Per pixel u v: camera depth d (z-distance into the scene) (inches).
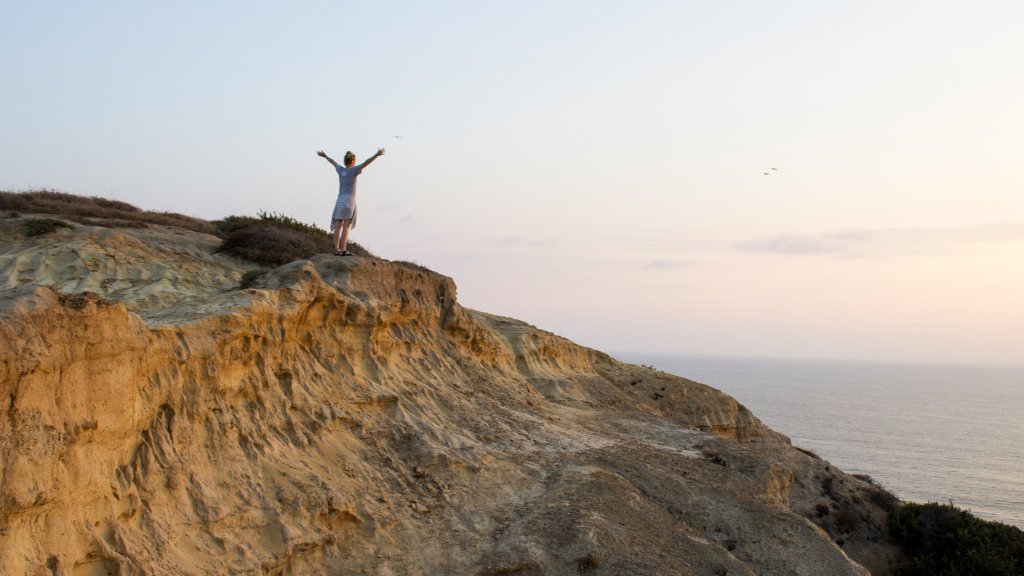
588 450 867.4
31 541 387.2
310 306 709.9
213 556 477.7
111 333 448.1
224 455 542.6
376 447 689.0
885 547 1408.7
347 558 560.4
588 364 1546.5
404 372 849.5
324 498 569.3
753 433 1620.3
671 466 894.4
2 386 373.7
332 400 690.2
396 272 919.0
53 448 399.2
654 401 1503.4
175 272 843.4
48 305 408.8
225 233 1093.1
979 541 1347.2
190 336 541.0
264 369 627.5
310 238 1095.0
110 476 448.1
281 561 512.7
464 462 722.8
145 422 487.8
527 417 931.3
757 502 824.3
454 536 616.7
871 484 1797.5
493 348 1134.4
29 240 834.8
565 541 619.5
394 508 622.5
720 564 659.4
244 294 638.5
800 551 745.6
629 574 599.5
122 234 861.8
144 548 443.2
